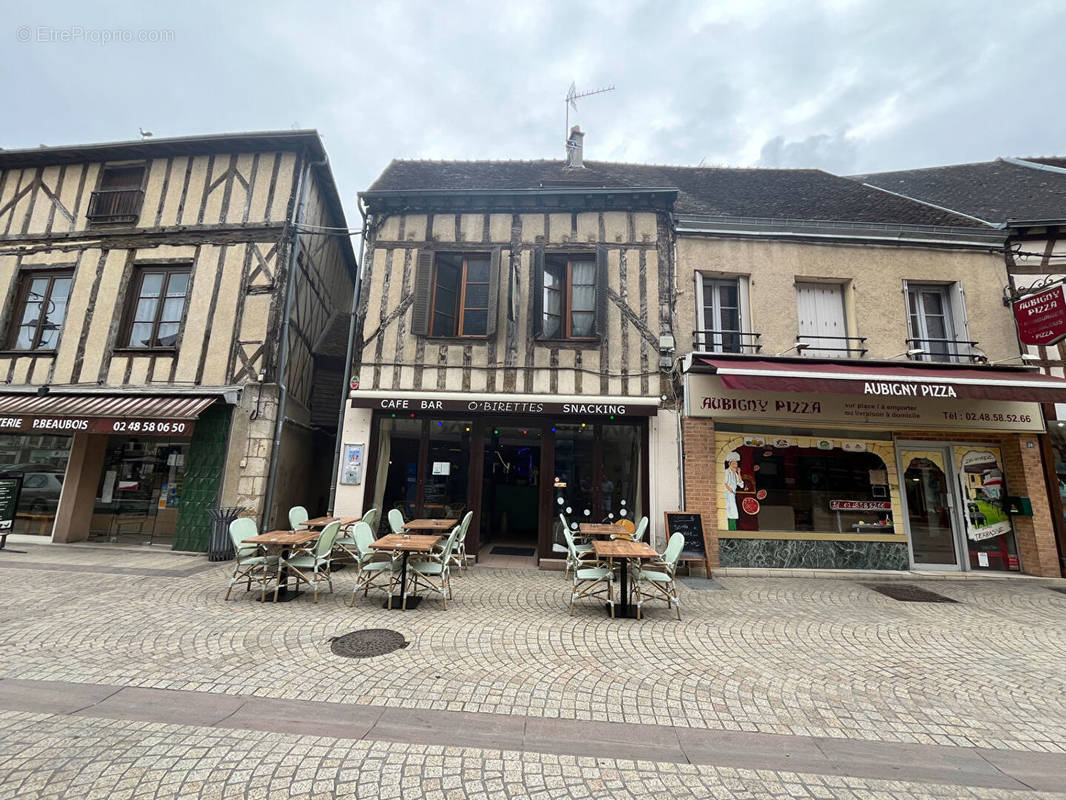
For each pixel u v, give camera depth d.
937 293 7.93
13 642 3.70
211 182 8.59
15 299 8.75
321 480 9.80
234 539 5.08
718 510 7.25
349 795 2.09
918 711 3.02
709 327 7.80
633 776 2.29
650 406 7.19
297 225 8.28
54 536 7.85
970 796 2.21
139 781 2.14
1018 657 3.95
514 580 6.31
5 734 2.49
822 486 7.41
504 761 2.38
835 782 2.28
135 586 5.40
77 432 8.15
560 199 7.95
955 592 6.17
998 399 6.16
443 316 7.94
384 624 4.38
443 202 8.01
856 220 8.28
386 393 7.50
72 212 8.84
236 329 8.03
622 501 7.38
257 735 2.55
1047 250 7.83
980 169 10.95
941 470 7.54
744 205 8.91
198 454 7.67
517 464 8.99
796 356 7.31
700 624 4.64
